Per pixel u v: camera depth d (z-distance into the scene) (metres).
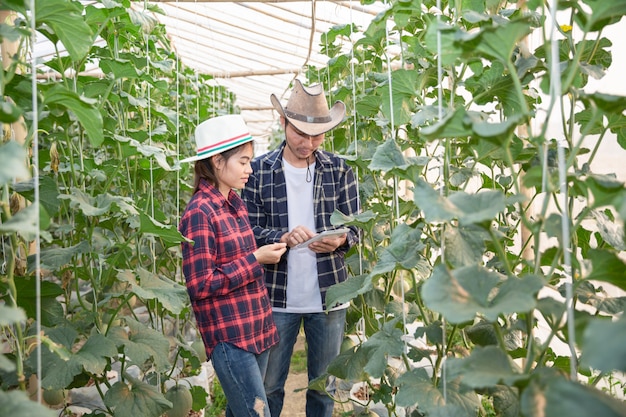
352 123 3.50
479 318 1.91
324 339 2.83
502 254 1.16
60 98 1.38
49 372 1.85
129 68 2.16
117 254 2.27
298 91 2.71
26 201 2.31
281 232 2.78
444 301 1.05
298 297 2.79
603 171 2.55
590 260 1.11
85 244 2.18
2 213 1.50
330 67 3.60
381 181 3.04
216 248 2.28
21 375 1.34
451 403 1.47
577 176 1.20
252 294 2.33
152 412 2.19
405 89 1.88
